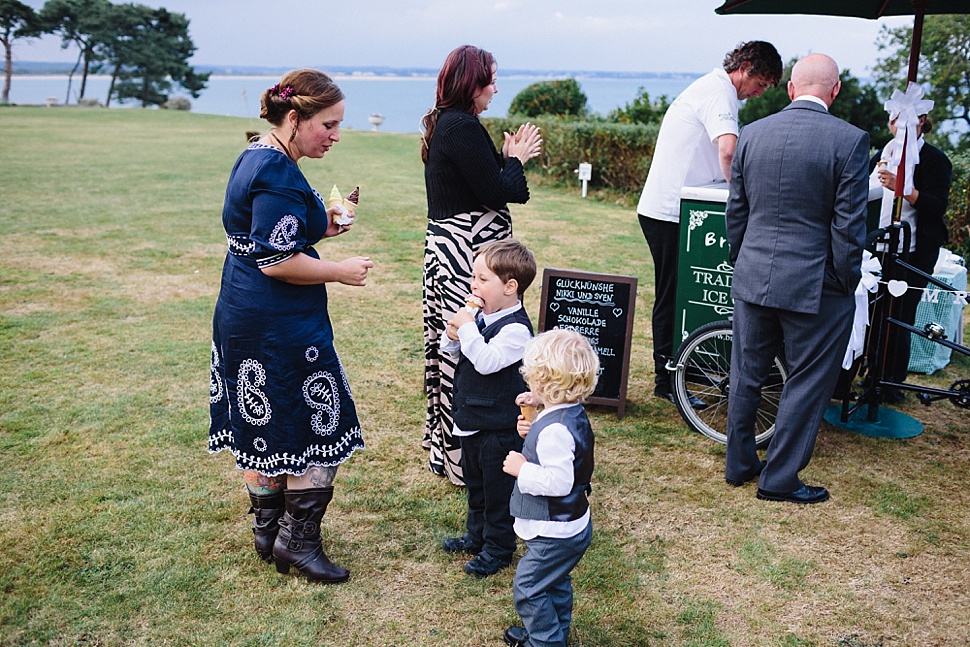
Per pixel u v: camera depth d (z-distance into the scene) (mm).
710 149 4465
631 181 12586
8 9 62969
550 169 14211
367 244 8875
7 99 66750
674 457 4078
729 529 3408
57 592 2859
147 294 6797
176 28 69500
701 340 4250
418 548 3234
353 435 2957
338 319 6227
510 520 3012
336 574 2979
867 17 4613
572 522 2418
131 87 68500
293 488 2912
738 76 4324
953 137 13898
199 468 3818
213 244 8766
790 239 3432
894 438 4293
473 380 2914
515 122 15508
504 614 2824
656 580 3041
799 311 3404
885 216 4758
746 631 2762
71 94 144625
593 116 15328
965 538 3354
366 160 17484
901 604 2918
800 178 3359
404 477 3818
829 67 3439
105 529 3268
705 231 4340
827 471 3932
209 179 13883
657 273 4703
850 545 3293
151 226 9672
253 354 2738
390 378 5051
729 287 4348
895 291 3967
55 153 17547
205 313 6285
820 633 2758
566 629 2582
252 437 2822
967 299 3920
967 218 7926
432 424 3775
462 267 3484
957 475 3904
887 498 3674
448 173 3398
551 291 4656
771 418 4395
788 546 3283
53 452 3936
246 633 2686
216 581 2961
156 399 4613
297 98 2648
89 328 5875
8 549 3111
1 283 7012
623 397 4523
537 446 2396
